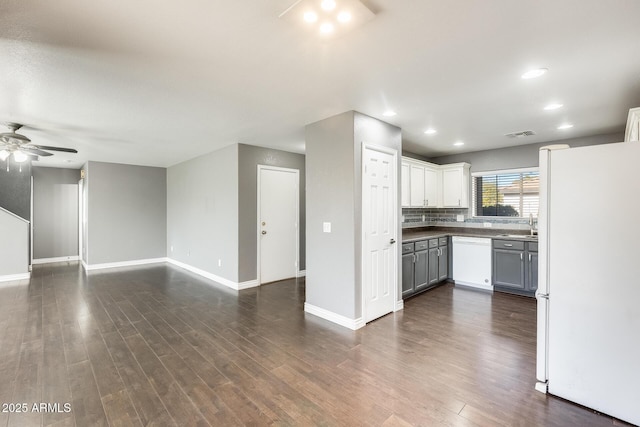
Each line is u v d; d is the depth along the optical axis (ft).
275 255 17.84
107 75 7.94
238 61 7.27
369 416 6.28
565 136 14.52
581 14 5.51
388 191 12.46
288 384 7.43
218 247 17.72
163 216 24.61
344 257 11.05
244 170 16.30
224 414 6.35
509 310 12.76
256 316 12.12
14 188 19.84
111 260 22.17
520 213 16.96
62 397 6.90
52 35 6.11
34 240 24.02
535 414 6.36
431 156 19.86
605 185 6.33
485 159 17.88
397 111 10.92
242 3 5.17
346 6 5.20
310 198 12.34
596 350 6.44
